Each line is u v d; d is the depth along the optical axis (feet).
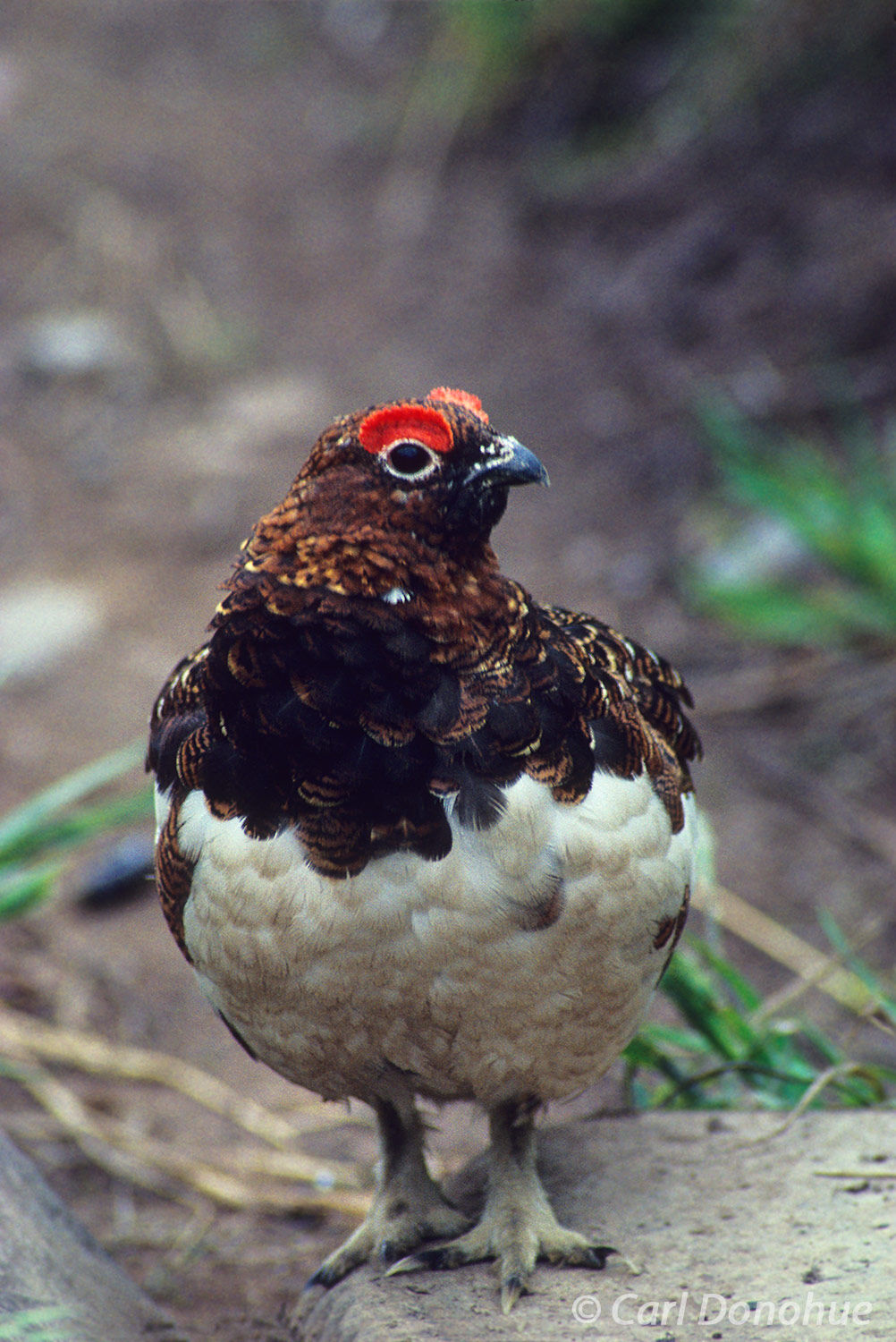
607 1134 17.66
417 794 13.42
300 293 51.29
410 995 13.66
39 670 37.22
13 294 51.47
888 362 40.83
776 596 35.55
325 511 13.92
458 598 13.85
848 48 48.55
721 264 46.24
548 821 13.52
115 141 58.90
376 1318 14.20
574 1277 14.69
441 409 14.01
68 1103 25.12
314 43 65.77
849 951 21.80
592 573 39.27
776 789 32.99
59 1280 15.70
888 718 34.27
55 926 30.73
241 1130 25.13
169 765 15.03
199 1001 28.73
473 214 53.57
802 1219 15.21
